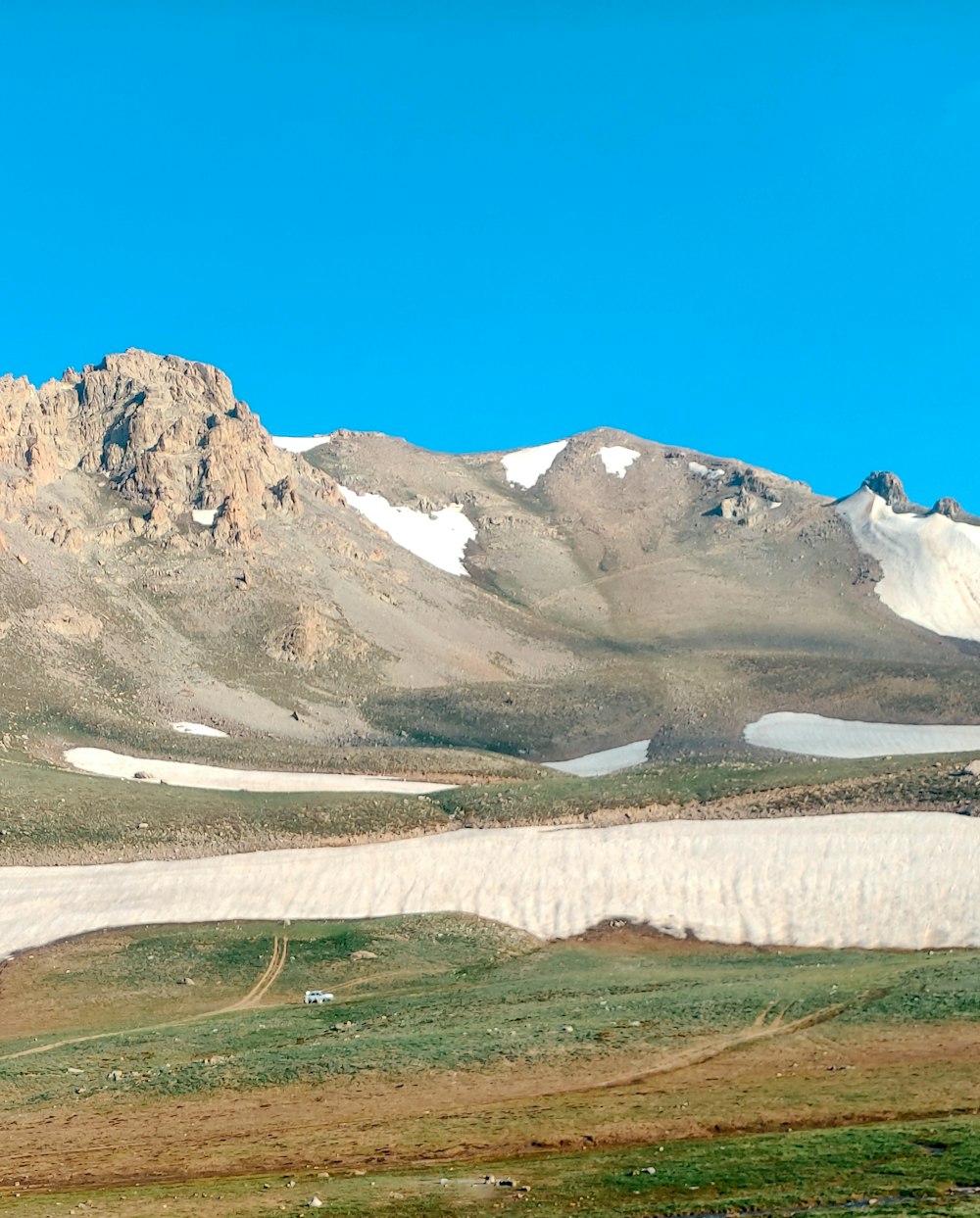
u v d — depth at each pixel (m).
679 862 127.62
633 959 107.31
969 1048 58.69
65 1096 67.69
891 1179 38.06
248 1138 54.50
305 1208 39.50
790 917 114.06
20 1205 44.06
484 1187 41.53
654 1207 37.56
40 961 114.25
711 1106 51.91
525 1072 62.72
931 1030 63.56
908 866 117.75
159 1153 53.00
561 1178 42.06
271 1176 46.88
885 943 106.25
